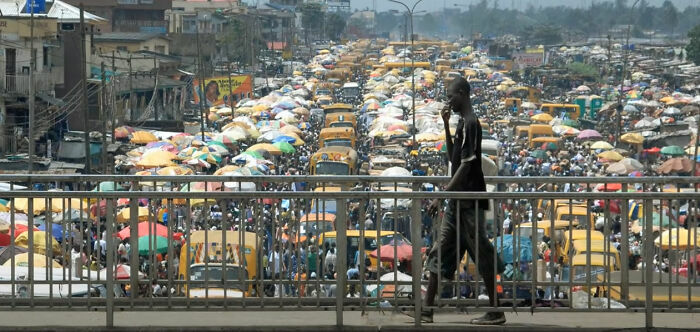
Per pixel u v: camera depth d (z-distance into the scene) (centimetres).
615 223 2023
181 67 11994
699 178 1050
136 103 8644
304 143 7306
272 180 1055
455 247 987
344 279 964
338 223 947
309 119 9512
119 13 15288
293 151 6456
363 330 938
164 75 9969
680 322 1008
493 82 15238
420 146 7200
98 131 6562
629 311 964
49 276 991
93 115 7481
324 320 985
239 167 5284
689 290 974
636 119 10112
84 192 963
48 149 6250
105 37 11331
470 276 1108
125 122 7581
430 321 976
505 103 11038
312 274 1067
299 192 953
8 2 7588
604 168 6475
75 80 7444
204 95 8712
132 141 6384
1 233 2297
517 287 1031
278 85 13638
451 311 1010
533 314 1043
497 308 964
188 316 1006
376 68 16212
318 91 12569
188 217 969
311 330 937
